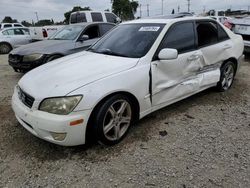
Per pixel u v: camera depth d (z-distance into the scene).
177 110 4.65
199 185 2.79
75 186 2.83
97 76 3.39
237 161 3.19
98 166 3.14
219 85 5.39
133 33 4.42
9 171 3.09
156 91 3.92
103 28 8.38
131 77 3.57
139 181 2.87
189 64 4.41
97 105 3.29
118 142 3.59
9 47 14.90
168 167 3.09
